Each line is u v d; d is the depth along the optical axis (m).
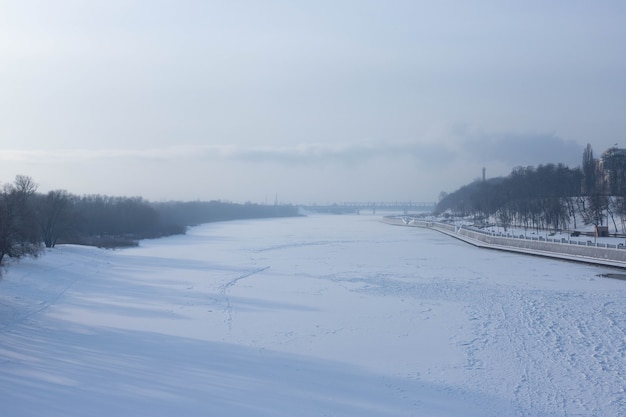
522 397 25.08
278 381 27.14
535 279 62.78
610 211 121.50
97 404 23.69
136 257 91.88
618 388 26.14
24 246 63.25
